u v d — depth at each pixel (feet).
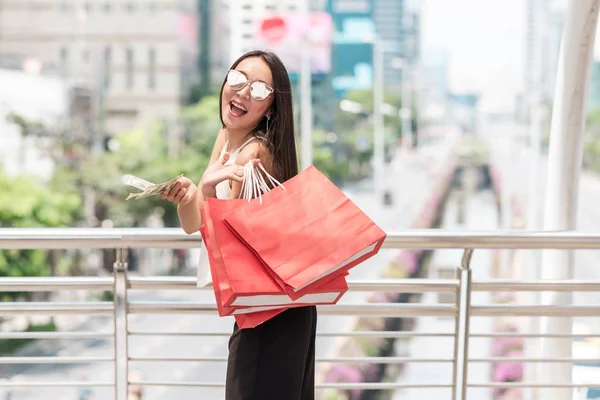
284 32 70.03
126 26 179.01
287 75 8.38
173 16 181.47
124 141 114.01
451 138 420.77
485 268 90.22
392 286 10.39
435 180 209.97
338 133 230.89
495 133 410.93
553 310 10.61
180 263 105.40
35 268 66.44
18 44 158.71
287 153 8.34
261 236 7.41
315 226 7.59
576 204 14.64
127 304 10.02
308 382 8.67
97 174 102.94
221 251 7.39
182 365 57.06
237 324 8.37
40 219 78.02
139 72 181.47
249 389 8.06
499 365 49.67
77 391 40.19
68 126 111.45
